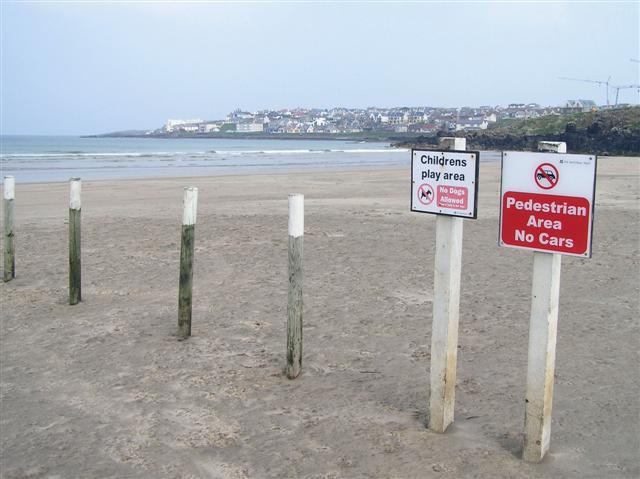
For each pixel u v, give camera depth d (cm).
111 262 1102
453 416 500
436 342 476
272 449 467
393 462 442
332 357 658
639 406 527
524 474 421
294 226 578
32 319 793
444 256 462
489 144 10262
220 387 584
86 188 2412
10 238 975
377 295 886
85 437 493
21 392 581
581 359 638
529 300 852
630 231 1362
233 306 842
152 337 723
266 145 14100
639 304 827
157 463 452
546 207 407
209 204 1892
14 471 445
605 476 418
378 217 1588
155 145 12850
